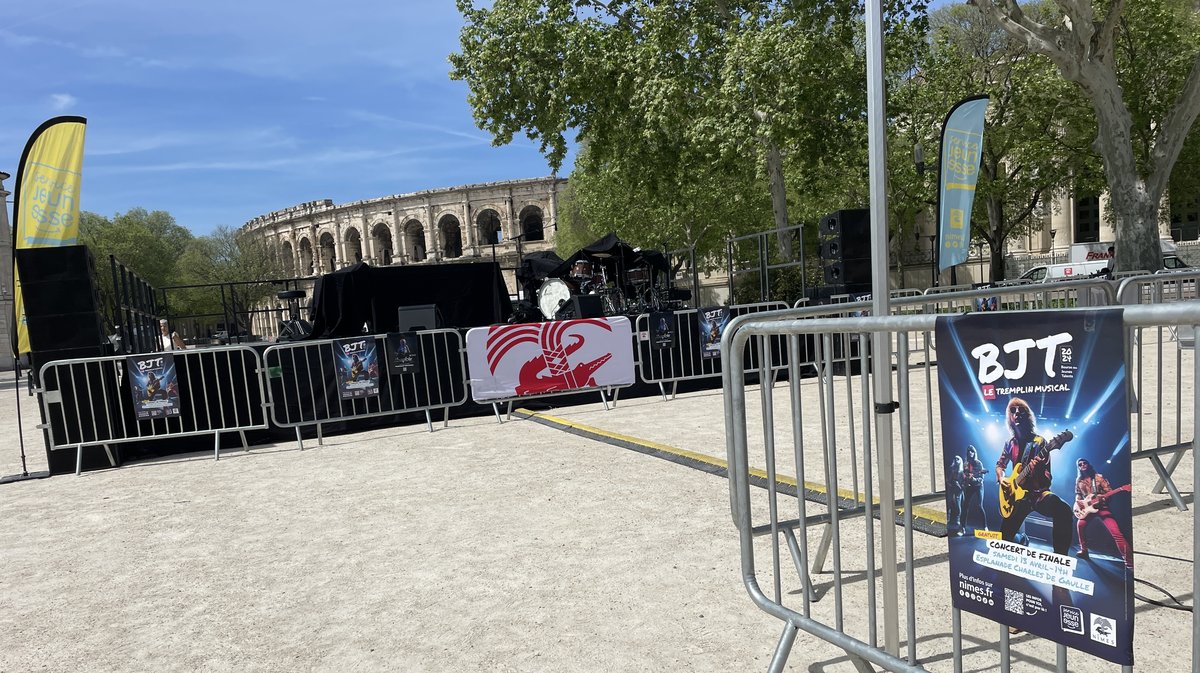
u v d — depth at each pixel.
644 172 21.42
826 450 2.19
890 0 16.66
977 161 7.48
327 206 89.31
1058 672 1.56
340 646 2.75
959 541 1.76
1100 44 13.03
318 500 5.01
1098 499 1.44
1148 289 5.93
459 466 5.76
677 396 8.92
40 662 2.80
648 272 18.06
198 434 7.07
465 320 11.70
